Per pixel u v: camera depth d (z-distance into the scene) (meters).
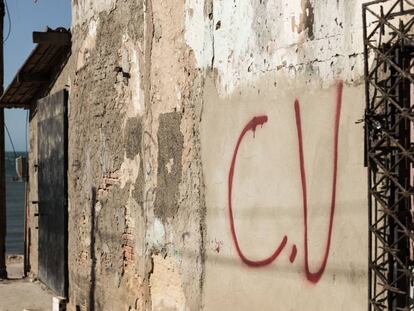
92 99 7.27
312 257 3.72
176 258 5.22
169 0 5.36
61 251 8.45
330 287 3.57
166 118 5.40
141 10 5.91
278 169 4.04
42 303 8.84
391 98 3.08
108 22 6.76
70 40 8.15
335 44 3.56
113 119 6.64
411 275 2.97
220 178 4.63
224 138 4.59
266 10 4.14
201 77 4.88
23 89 10.26
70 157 8.13
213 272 4.70
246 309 4.32
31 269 10.90
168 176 5.36
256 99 4.24
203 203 4.84
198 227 4.90
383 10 3.23
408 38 2.99
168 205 5.35
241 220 4.39
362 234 3.35
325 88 3.64
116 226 6.52
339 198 3.52
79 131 7.76
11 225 42.12
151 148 5.68
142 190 5.88
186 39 5.08
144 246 5.80
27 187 11.30
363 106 3.35
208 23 4.78
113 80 6.64
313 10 3.73
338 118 3.53
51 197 9.00
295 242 3.87
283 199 3.98
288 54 3.94
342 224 3.50
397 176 3.08
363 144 3.34
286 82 3.96
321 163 3.67
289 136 3.94
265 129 4.16
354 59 3.42
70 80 8.21
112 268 6.63
